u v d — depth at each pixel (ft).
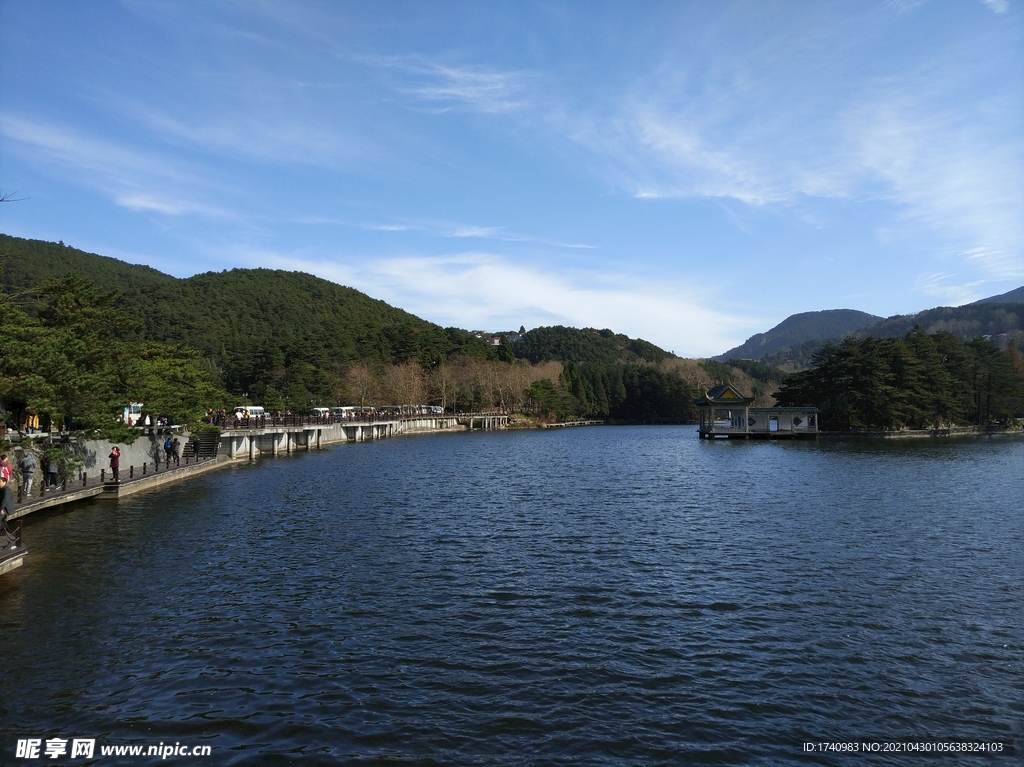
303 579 78.18
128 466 162.81
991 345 442.91
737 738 43.60
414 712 46.47
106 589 73.10
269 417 307.78
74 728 43.96
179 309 598.75
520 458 259.80
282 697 48.42
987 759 41.52
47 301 151.12
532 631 61.93
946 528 108.78
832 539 100.78
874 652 57.21
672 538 102.53
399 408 489.67
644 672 53.16
